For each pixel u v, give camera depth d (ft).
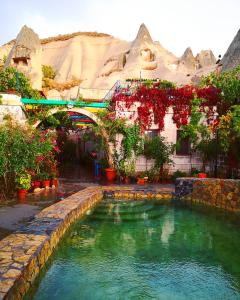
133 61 258.78
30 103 46.29
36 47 137.49
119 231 25.66
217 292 15.81
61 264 18.81
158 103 48.49
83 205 30.22
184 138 49.98
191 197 37.04
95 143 56.39
